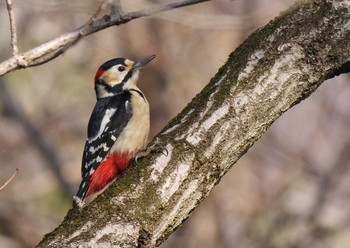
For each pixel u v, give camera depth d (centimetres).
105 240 615
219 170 649
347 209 1477
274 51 668
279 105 661
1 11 1539
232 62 680
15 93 1672
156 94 1545
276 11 1289
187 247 1477
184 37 1561
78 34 652
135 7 1357
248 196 1494
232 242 1479
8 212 1566
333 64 670
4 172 1633
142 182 638
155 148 648
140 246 627
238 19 1297
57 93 1672
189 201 641
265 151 1521
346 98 1553
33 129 1661
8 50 1580
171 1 1341
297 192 1503
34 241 1566
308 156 1512
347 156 1503
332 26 670
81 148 1678
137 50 1556
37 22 1589
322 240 1467
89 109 1678
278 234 1479
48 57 649
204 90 678
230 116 652
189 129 652
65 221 632
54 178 1638
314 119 1546
